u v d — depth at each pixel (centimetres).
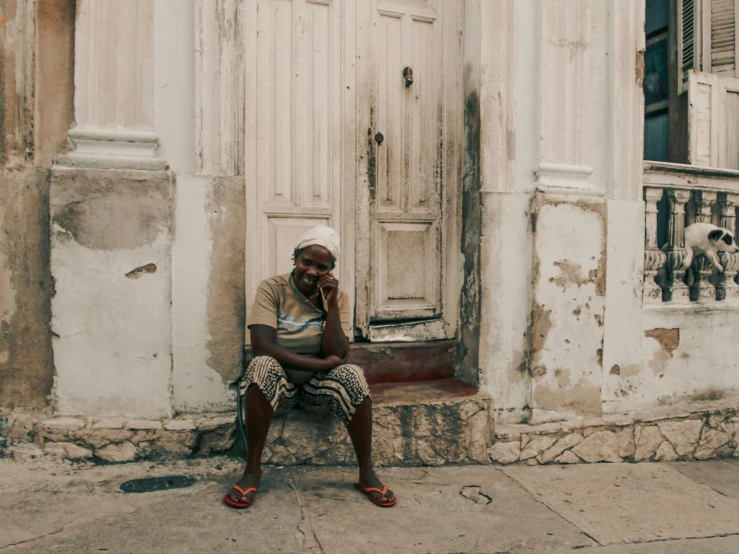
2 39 274
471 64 337
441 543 228
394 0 341
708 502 290
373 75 339
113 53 284
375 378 335
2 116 276
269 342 260
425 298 355
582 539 240
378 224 344
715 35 459
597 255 341
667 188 373
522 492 285
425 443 305
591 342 342
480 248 328
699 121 435
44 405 285
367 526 237
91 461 278
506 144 333
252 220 319
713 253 375
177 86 290
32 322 283
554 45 338
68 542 211
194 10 288
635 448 345
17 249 280
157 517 232
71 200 277
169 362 287
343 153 334
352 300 338
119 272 282
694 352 375
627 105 350
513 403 334
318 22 329
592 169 345
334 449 294
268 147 322
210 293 293
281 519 237
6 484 254
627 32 348
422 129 349
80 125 282
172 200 286
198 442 286
